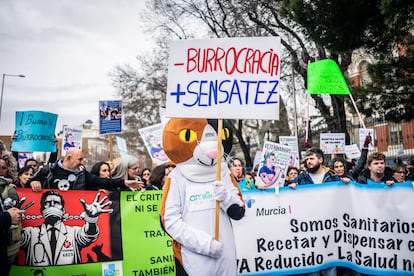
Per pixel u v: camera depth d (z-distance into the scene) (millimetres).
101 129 6414
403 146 23391
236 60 3178
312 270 4480
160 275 4336
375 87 10688
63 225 4133
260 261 4441
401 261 4281
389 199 4348
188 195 3180
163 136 3297
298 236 4496
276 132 29047
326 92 6961
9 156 3701
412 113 10820
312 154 5250
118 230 4270
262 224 4469
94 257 4172
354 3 8555
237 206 3238
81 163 4602
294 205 4520
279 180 5789
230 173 3482
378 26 9188
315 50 19906
